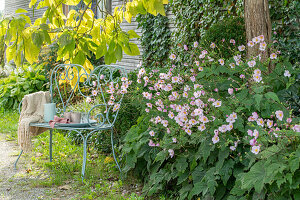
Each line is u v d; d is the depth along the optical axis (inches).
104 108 177.0
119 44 123.6
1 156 183.8
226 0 208.4
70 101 259.3
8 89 325.7
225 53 169.0
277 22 181.2
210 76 130.8
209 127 117.3
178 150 127.1
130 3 126.6
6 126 250.8
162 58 275.3
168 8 268.5
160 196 127.8
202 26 227.8
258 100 107.0
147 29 283.6
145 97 148.0
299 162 90.5
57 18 138.1
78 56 137.5
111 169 155.3
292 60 171.6
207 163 117.6
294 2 169.2
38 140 207.6
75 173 153.2
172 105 129.3
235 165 111.0
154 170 130.8
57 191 135.5
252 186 93.6
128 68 321.1
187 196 119.9
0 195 131.7
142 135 137.3
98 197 129.2
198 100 117.3
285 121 110.0
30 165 167.6
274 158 94.3
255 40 126.3
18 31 112.2
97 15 347.9
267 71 128.4
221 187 111.3
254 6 139.5
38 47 112.1
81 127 149.5
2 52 484.7
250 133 99.9
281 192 92.4
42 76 329.4
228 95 128.6
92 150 185.8
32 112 164.4
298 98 144.6
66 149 189.2
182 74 148.4
